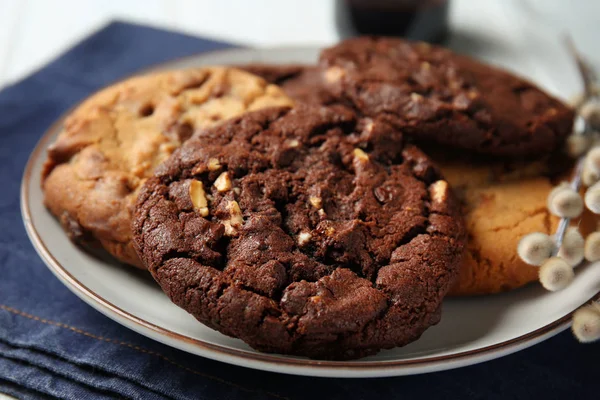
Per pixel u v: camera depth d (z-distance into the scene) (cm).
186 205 24
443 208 25
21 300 26
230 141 25
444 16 37
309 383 24
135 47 37
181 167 25
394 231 24
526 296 25
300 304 22
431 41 38
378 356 23
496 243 25
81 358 24
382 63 28
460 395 24
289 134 26
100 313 26
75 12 42
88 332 25
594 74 34
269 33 41
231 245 23
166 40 37
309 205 24
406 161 26
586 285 25
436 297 23
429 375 24
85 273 25
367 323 22
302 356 22
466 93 27
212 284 22
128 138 27
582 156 28
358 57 29
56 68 35
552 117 28
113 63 36
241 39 40
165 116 27
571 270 24
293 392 23
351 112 27
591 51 38
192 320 24
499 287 25
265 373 24
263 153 25
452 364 22
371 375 22
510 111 27
